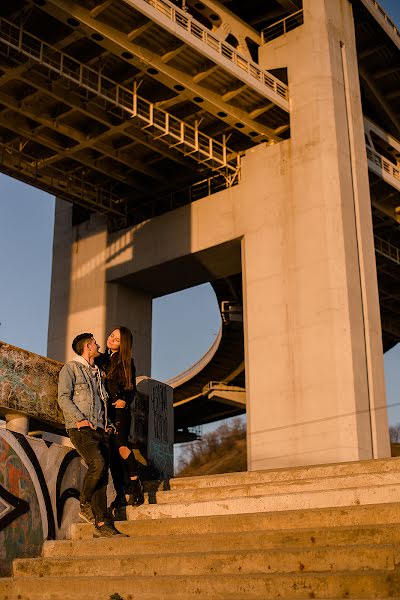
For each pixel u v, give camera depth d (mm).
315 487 7191
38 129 28156
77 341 7766
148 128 27781
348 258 27047
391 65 34625
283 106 28719
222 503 7113
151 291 34438
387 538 5258
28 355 8438
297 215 28047
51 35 24516
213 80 27047
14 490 7555
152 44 25031
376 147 35781
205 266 31844
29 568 6395
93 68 26344
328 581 4715
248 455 26828
